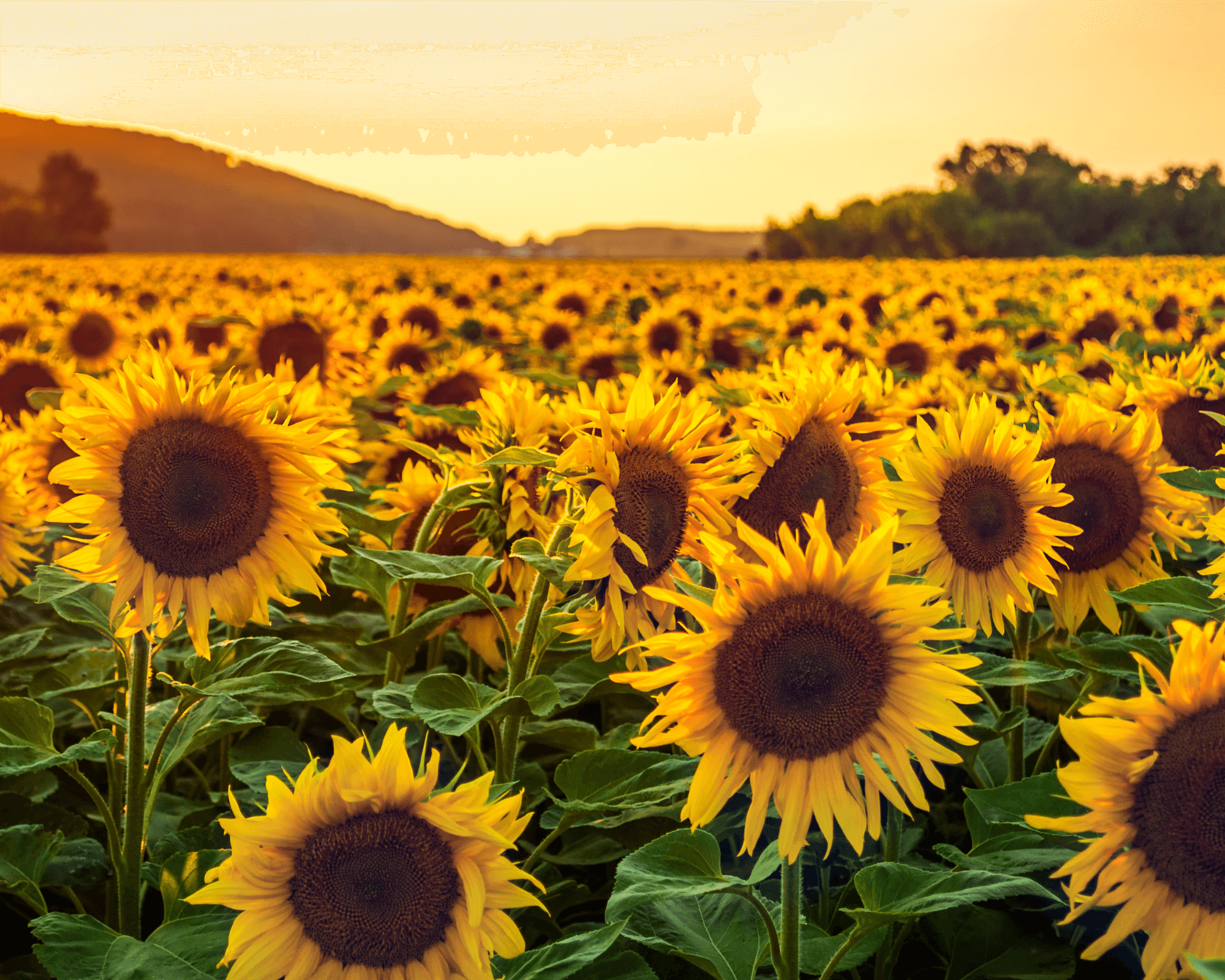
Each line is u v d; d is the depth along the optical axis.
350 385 8.55
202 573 3.33
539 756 4.81
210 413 3.34
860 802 2.62
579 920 4.16
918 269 38.09
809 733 2.62
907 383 9.59
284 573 3.43
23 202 129.00
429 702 3.31
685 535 3.46
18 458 5.64
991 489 3.80
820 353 4.99
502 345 13.73
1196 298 11.92
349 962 2.57
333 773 2.56
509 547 4.27
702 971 3.43
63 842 3.41
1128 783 2.41
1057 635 4.80
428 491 5.14
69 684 4.31
